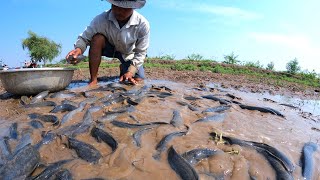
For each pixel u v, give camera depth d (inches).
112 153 40.1
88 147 40.8
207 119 53.4
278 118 61.4
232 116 57.9
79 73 124.0
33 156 37.6
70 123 51.3
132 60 86.0
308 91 117.8
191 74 133.5
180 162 36.7
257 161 40.2
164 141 42.8
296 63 186.4
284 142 47.9
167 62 180.4
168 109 60.0
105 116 52.6
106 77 110.6
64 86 74.7
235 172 37.7
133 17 80.8
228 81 122.6
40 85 69.5
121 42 83.7
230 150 42.2
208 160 39.7
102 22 80.0
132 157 39.5
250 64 199.0
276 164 38.9
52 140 43.9
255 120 57.9
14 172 34.5
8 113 59.3
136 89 75.2
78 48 80.1
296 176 37.8
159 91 76.8
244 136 48.5
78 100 66.0
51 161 39.1
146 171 36.6
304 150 44.3
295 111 73.0
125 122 49.8
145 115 55.7
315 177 38.4
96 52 82.1
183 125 50.6
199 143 43.9
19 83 67.8
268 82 132.0
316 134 54.1
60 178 33.9
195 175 33.9
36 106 62.0
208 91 85.9
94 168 37.3
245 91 101.7
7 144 42.8
